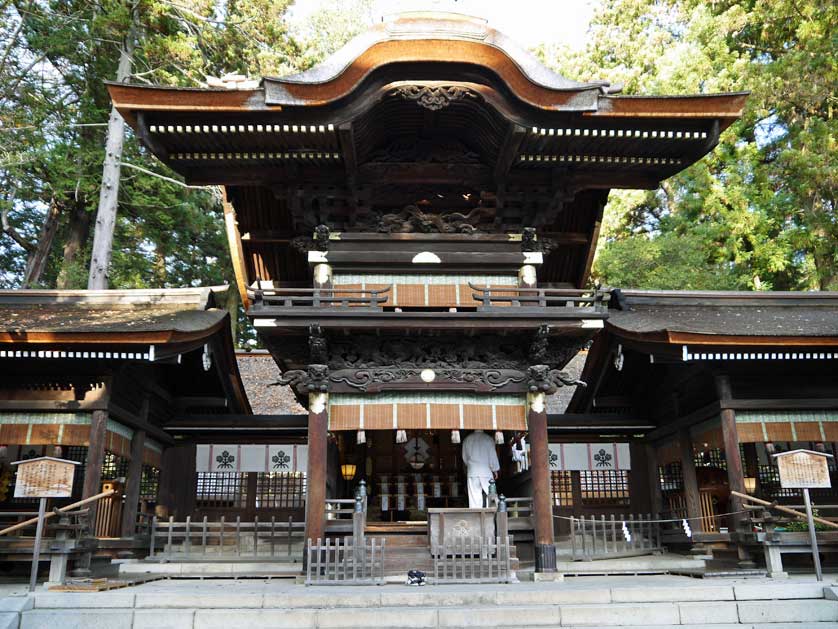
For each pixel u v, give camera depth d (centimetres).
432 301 1337
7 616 829
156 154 1277
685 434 1531
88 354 1222
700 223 2994
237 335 3547
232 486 1689
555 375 1249
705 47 3028
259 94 1178
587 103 1201
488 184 1398
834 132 2611
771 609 885
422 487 1683
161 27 2541
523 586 1016
